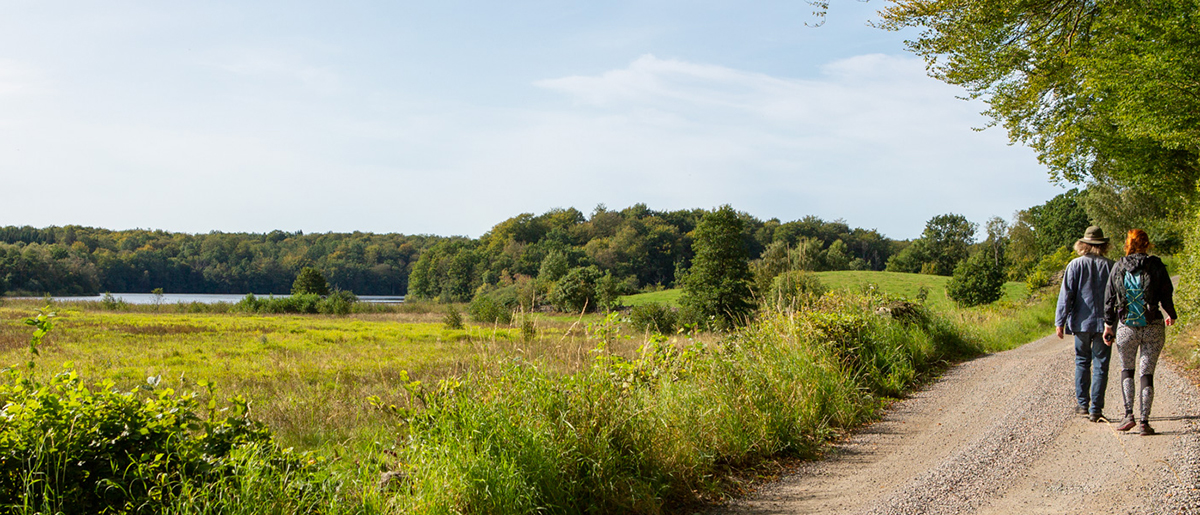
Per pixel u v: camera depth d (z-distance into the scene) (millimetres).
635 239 128875
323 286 72375
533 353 5445
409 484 3762
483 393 4609
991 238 98625
